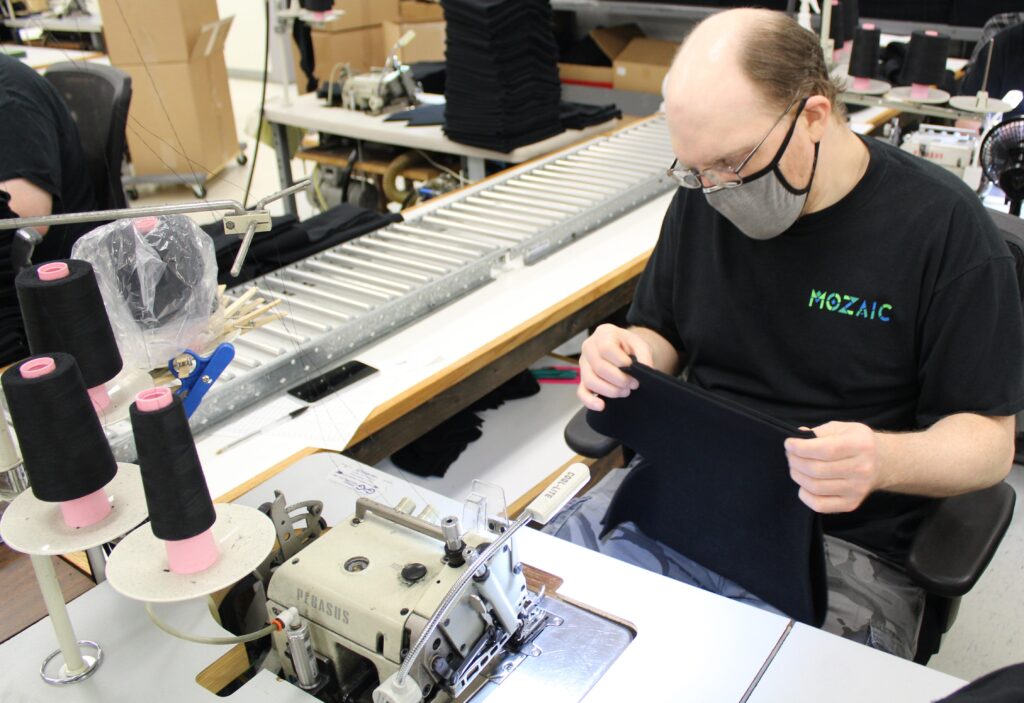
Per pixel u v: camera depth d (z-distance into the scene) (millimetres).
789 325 1359
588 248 2066
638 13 3820
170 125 3275
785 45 1141
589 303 1897
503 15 2607
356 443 1446
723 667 885
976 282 1194
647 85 3625
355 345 1615
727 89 1122
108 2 3055
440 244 1928
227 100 3648
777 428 1046
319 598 855
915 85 2129
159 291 1415
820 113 1165
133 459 1225
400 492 1198
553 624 947
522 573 960
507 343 1640
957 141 2297
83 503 833
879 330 1286
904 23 3996
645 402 1207
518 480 1709
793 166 1177
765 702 843
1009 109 2035
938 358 1238
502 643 899
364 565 886
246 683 885
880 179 1256
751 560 1219
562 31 4238
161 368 1440
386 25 3889
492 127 2748
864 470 1010
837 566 1288
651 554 1346
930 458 1127
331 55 4715
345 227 1990
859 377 1324
